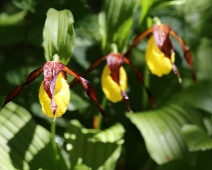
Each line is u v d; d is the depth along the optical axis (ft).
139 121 2.75
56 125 2.86
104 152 2.64
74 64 2.96
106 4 2.72
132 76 3.07
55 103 2.27
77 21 2.89
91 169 2.61
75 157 2.63
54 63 2.31
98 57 2.96
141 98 3.02
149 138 2.71
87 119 2.94
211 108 2.86
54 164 2.55
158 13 3.16
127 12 2.71
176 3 2.76
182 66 3.08
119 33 2.73
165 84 3.15
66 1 2.88
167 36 2.59
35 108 2.85
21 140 2.54
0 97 2.74
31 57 2.99
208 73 3.19
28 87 2.83
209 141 2.61
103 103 2.78
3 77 2.85
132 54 3.19
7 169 2.44
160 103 3.01
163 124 2.77
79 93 2.86
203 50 3.25
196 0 3.23
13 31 2.84
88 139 2.66
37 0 2.85
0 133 2.52
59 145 2.67
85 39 2.98
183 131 2.66
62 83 2.34
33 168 2.51
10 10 3.83
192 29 3.22
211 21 3.26
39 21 2.85
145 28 2.81
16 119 2.57
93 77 2.95
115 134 2.69
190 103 2.88
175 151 2.72
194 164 2.72
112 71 2.56
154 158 2.68
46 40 2.36
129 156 3.07
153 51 2.65
